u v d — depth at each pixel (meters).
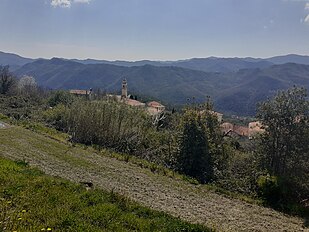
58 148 19.30
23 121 29.52
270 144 15.05
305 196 13.36
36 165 14.75
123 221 7.78
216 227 9.83
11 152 17.16
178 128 19.02
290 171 14.27
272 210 12.37
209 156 16.78
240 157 16.58
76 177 13.48
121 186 13.00
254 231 10.00
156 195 12.38
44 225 6.70
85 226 6.89
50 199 8.38
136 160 18.00
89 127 22.30
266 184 13.41
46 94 53.47
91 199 8.87
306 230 10.59
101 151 19.48
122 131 21.52
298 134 14.45
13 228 6.16
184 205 11.61
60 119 28.88
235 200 13.03
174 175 15.79
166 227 7.97
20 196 8.28
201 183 15.16
